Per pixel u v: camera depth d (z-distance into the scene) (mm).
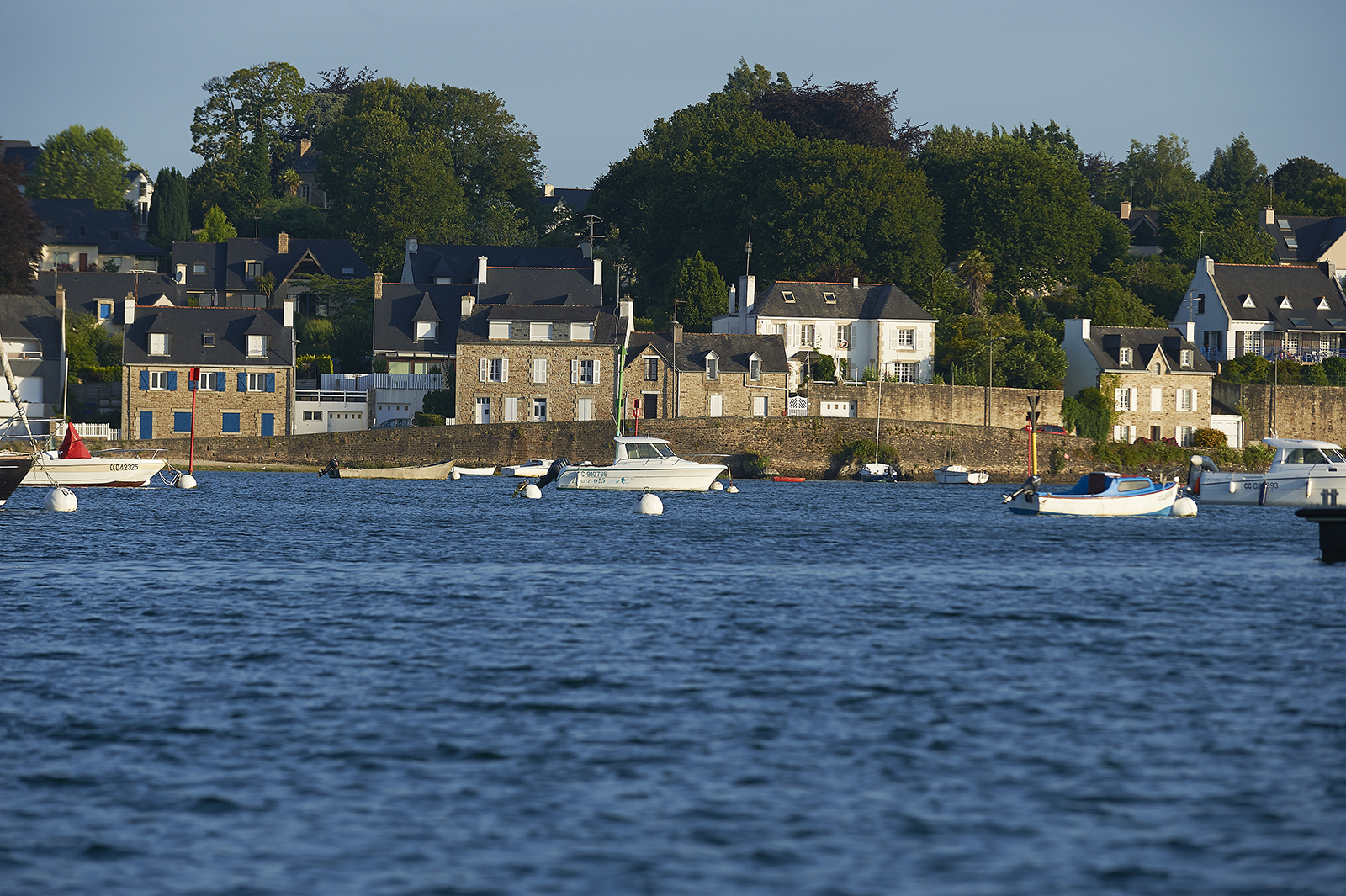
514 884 58688
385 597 133250
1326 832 65125
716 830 65000
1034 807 68438
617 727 82375
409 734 80625
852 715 85625
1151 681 96188
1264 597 138375
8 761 74688
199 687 92188
